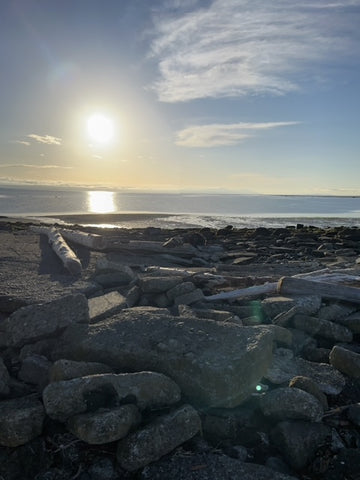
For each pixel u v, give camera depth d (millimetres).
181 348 3631
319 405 3225
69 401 2947
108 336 3973
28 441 2941
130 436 2824
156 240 16094
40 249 10688
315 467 2900
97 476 2758
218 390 3223
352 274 7016
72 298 4430
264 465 2908
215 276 6801
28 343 4168
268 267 9227
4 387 3479
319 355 4430
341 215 47719
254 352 3572
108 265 7305
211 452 2941
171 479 2691
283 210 57406
